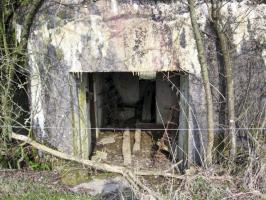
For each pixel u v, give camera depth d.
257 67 5.71
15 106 6.43
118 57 5.80
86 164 5.98
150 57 5.76
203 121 5.92
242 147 5.83
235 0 5.48
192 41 5.65
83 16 5.69
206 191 4.93
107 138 8.39
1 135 6.14
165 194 5.04
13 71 6.03
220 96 5.80
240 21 5.54
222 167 5.49
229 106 5.57
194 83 5.80
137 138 8.27
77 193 5.41
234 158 5.51
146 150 7.77
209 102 5.40
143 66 5.81
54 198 5.27
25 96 6.49
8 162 6.21
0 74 6.11
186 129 6.13
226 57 5.45
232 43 5.61
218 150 5.88
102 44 5.77
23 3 5.86
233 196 4.78
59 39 5.84
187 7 5.53
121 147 7.96
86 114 6.77
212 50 5.65
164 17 5.59
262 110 5.73
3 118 6.11
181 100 6.29
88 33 5.75
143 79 10.04
